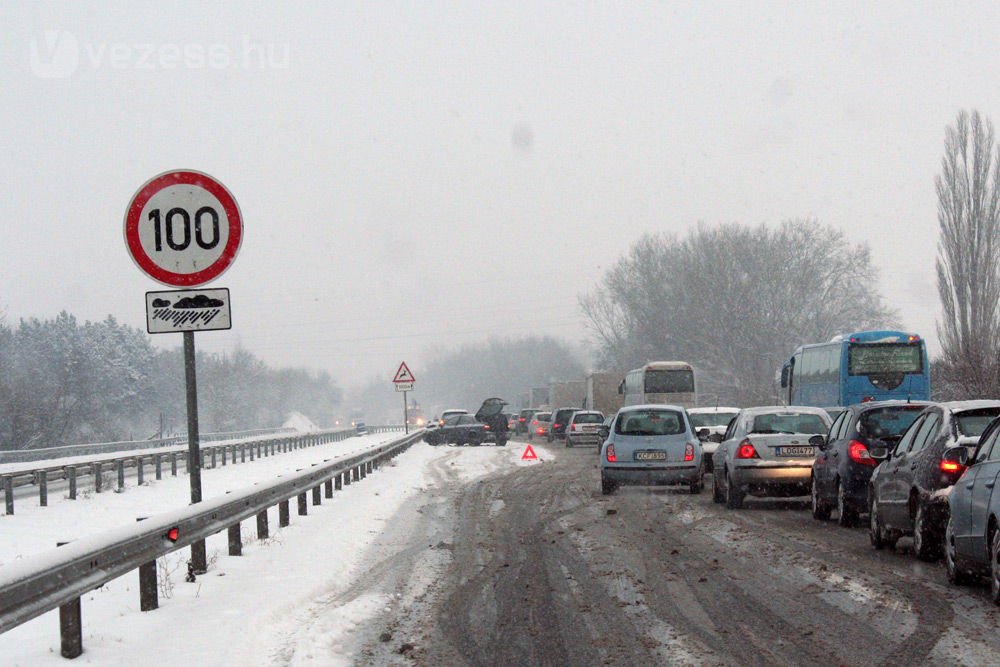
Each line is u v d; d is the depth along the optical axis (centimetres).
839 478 1529
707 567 1137
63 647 710
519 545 1349
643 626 832
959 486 994
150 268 951
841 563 1155
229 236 955
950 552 1008
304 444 5769
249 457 4162
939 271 4262
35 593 650
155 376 11150
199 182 955
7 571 615
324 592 997
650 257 8225
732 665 700
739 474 1786
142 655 712
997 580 888
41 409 6525
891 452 1284
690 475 2091
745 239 7825
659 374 5116
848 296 7881
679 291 7938
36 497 2433
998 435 964
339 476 2200
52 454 3916
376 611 909
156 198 952
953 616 848
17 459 3647
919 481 1131
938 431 1134
